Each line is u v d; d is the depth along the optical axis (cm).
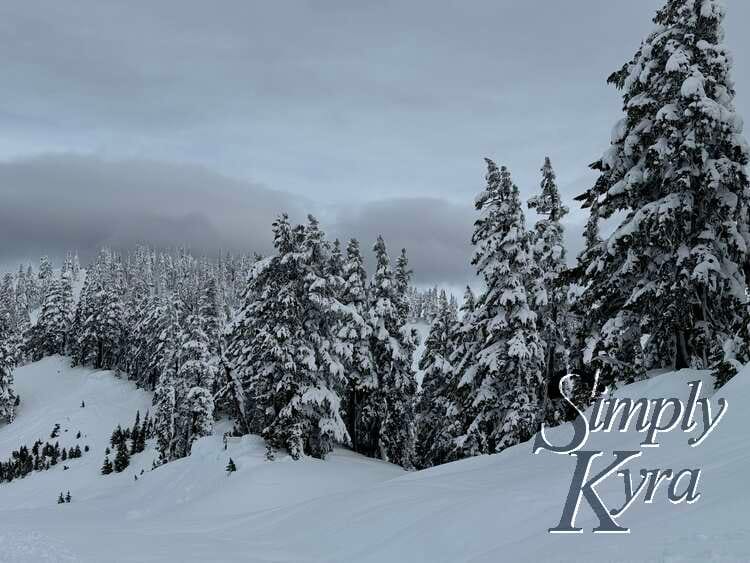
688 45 1545
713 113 1419
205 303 6359
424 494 1261
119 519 2553
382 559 938
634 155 1669
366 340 3634
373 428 3806
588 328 1808
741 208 1490
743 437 852
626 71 1717
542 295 2367
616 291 1694
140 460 5659
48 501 4941
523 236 2356
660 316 1528
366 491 1512
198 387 4697
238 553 1177
